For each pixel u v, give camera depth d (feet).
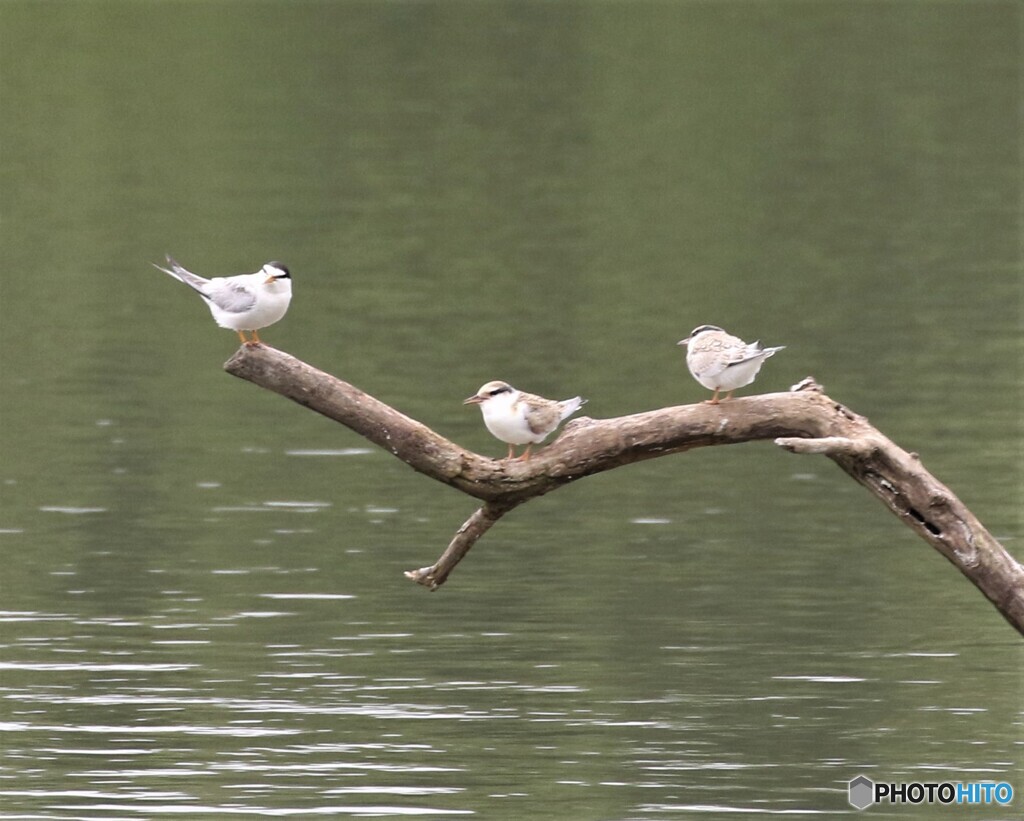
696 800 42.70
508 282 102.89
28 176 127.75
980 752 45.37
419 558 59.88
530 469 37.88
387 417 37.50
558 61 169.07
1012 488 66.44
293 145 139.23
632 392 79.00
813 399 38.14
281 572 58.39
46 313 95.14
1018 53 172.65
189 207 120.16
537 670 50.65
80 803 42.09
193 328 93.25
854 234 116.67
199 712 47.39
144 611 54.70
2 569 58.23
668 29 182.60
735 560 60.13
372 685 49.39
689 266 107.86
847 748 45.57
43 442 72.84
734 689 49.29
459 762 44.57
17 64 158.61
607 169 134.82
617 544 61.82
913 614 55.11
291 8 186.29
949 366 85.56
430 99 154.40
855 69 167.02
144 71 159.02
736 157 139.33
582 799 42.57
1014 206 124.16
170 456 71.51
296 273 103.86
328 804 42.11
